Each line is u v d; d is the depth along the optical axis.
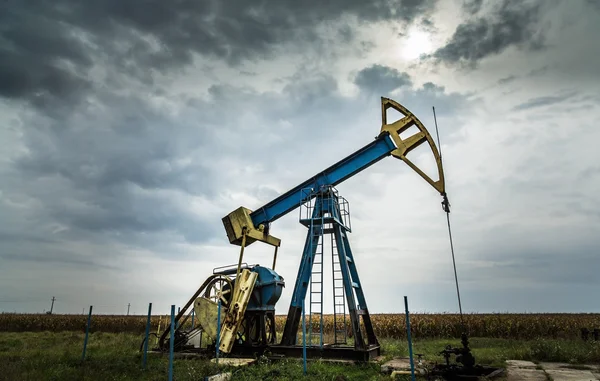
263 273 12.54
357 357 10.28
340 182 12.59
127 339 18.06
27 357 11.50
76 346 15.29
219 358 10.91
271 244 13.60
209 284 12.73
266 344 11.63
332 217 11.75
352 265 12.33
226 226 13.05
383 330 22.75
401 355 12.04
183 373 8.70
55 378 8.45
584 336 16.56
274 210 13.13
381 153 11.87
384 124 11.98
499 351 13.44
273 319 12.63
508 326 21.38
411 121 11.69
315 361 10.12
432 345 16.17
